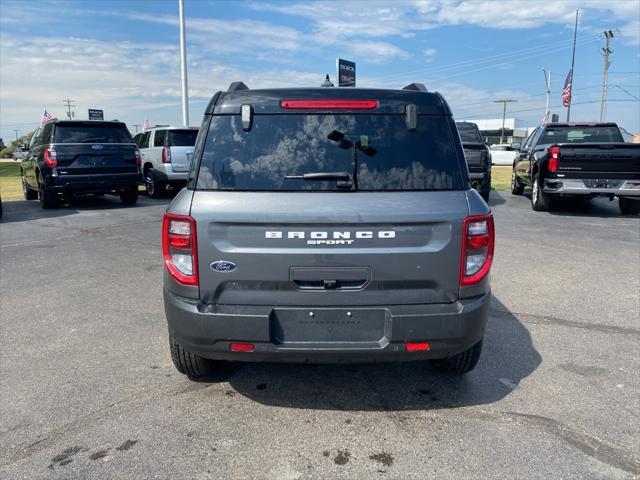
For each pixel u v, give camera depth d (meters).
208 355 3.14
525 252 7.87
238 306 3.04
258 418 3.30
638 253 7.79
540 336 4.62
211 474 2.74
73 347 4.43
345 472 2.75
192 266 3.03
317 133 3.09
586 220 10.91
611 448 2.95
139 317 5.16
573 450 2.93
